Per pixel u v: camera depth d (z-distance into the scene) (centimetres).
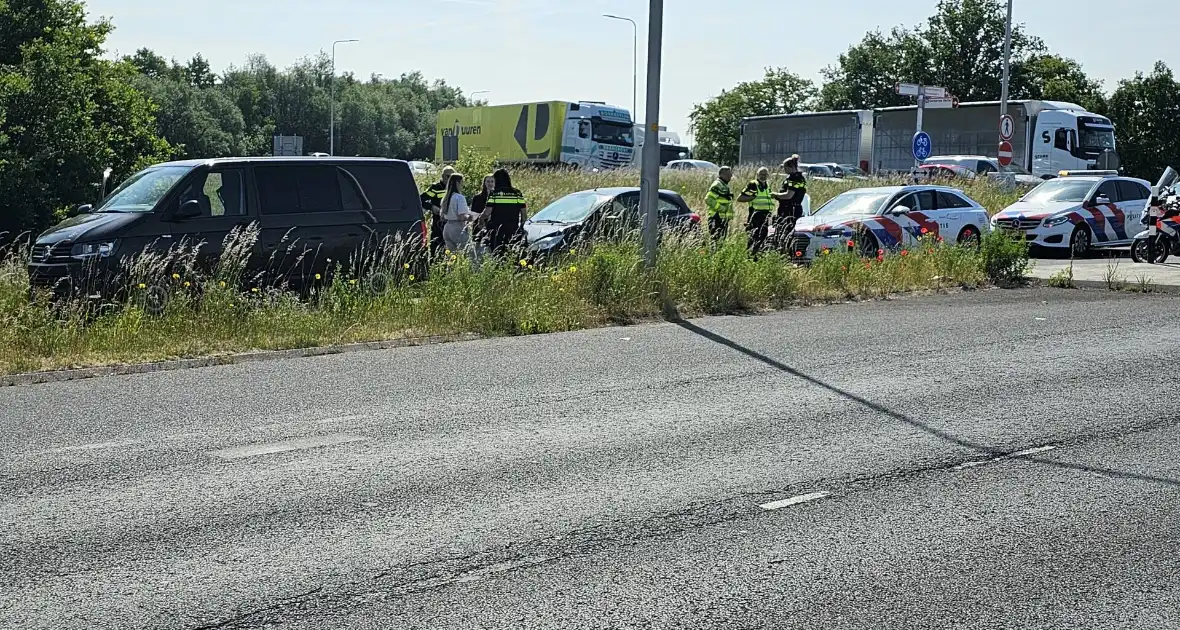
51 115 2436
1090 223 2427
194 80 13375
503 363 1012
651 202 1418
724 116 8388
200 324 1123
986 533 536
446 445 702
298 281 1351
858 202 2070
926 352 1068
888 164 4581
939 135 4341
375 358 1041
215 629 421
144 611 438
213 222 1301
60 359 1001
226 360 1024
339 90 10925
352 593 457
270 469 644
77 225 1270
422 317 1216
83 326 1097
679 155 6550
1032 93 8081
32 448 693
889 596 457
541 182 3584
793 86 8556
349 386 898
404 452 684
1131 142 6047
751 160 5222
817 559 499
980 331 1208
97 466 650
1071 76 7981
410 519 553
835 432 741
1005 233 1861
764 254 1599
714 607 444
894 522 552
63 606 443
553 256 1587
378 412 798
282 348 1089
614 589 462
